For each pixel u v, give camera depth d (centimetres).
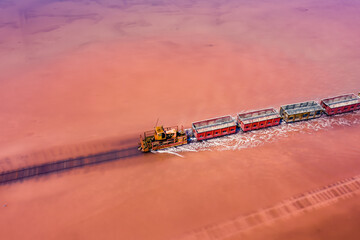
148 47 5956
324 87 4422
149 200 2431
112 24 7294
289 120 3531
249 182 2567
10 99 4184
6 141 3347
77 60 5394
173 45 6056
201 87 4481
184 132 3209
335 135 3262
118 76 4825
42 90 4422
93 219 2270
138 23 7375
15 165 2969
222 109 3922
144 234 2116
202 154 3039
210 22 7425
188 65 5197
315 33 6631
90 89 4456
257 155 2964
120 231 2150
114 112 3903
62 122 3700
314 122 3562
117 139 3356
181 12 8212
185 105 4031
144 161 2967
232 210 2280
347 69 4962
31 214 2359
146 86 4528
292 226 2116
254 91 4353
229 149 3102
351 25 7081
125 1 9331
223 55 5588
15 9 8362
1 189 2659
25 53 5653
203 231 2112
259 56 5525
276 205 2302
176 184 2603
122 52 5731
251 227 2123
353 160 2795
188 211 2295
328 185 2473
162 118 3753
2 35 6469
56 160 3033
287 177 2600
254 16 7850
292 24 7231
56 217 2314
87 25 7181
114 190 2578
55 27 7019
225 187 2525
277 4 8969
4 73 4888
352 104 3647
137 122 3678
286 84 4528
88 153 3130
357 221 2134
